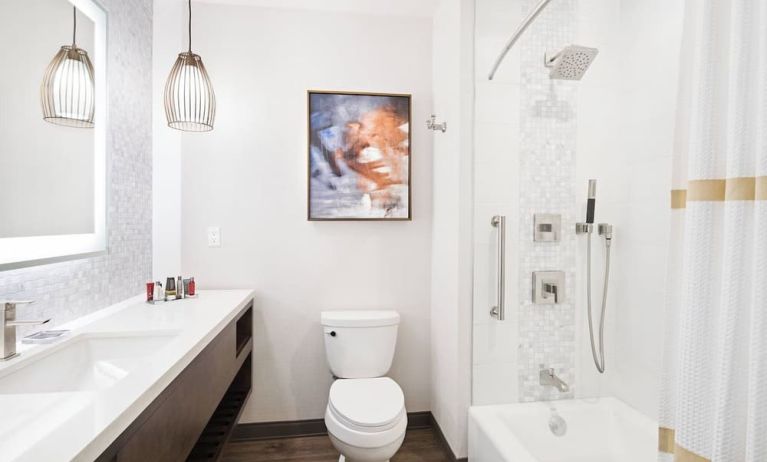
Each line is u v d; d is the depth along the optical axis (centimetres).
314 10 224
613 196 180
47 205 130
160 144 213
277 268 221
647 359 164
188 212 215
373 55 228
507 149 178
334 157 222
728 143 65
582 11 181
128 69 184
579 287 182
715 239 68
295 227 222
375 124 225
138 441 83
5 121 112
